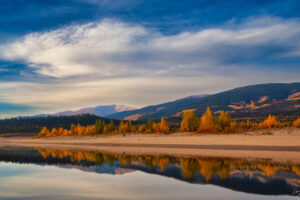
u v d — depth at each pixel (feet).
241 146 136.05
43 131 414.21
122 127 312.50
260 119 615.57
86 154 131.34
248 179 56.29
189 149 142.61
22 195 43.24
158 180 57.00
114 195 42.88
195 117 251.80
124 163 89.92
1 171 75.25
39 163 95.35
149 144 181.47
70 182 55.52
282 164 80.02
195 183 52.75
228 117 233.55
